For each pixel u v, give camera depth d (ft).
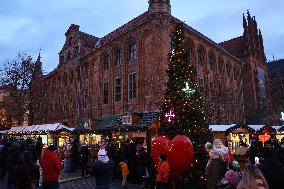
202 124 40.83
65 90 136.46
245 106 142.41
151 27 91.66
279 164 18.21
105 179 28.22
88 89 118.42
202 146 39.68
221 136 73.61
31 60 132.98
